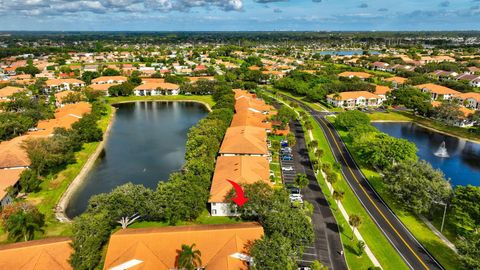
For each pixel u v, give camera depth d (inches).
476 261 2134.6
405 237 2805.1
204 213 3112.7
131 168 4320.9
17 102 6274.6
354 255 2566.4
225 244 2338.8
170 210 2765.7
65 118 5625.0
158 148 5044.3
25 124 5157.5
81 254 2236.7
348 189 3614.7
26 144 4013.3
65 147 4183.1
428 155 4798.2
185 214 2812.5
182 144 5216.5
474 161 4591.5
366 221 3014.3
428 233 2866.6
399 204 3321.9
